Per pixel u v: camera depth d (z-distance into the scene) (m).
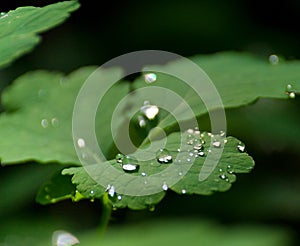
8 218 0.51
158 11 0.83
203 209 0.61
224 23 0.82
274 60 0.46
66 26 0.82
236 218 0.60
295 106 0.64
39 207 0.55
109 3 0.83
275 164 0.64
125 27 0.83
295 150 0.63
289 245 0.58
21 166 0.57
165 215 0.59
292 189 0.62
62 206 0.61
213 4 0.84
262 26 0.82
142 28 0.83
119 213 0.55
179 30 0.82
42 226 0.49
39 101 0.46
